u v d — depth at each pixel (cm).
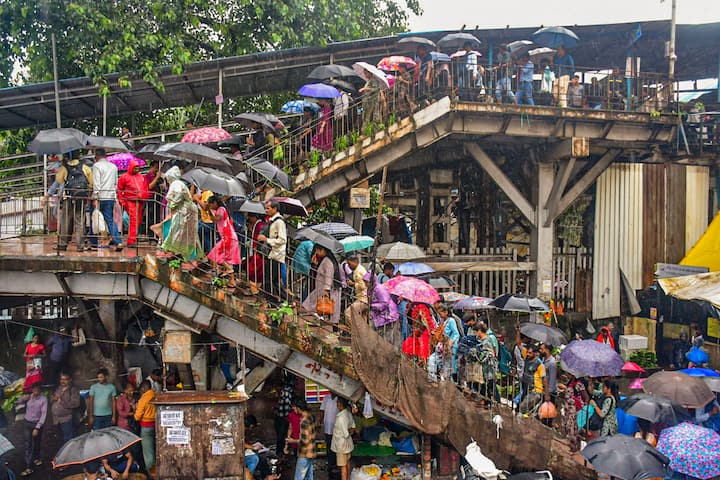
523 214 1471
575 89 1414
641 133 1417
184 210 820
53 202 1184
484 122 1299
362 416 1042
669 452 777
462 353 946
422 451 921
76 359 1305
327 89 1248
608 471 727
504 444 897
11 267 802
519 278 1565
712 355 1434
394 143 1250
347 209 1323
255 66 1422
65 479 916
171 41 1412
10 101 1393
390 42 1448
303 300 1031
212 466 809
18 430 1142
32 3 1369
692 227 1742
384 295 903
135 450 966
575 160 1397
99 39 1390
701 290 1320
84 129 1759
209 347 945
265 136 1280
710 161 1608
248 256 906
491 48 1427
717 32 1516
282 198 996
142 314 1280
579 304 1661
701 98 1888
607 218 1678
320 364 878
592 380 1071
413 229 1603
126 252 865
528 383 1025
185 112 1838
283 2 1573
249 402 1244
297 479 888
